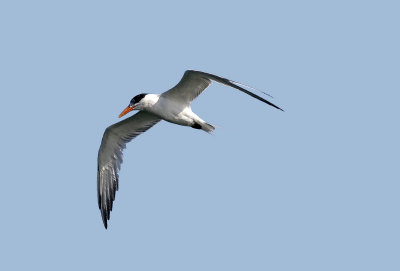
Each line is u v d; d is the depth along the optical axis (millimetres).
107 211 15820
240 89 12180
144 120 15758
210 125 14945
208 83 14086
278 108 11805
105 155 15922
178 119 14812
